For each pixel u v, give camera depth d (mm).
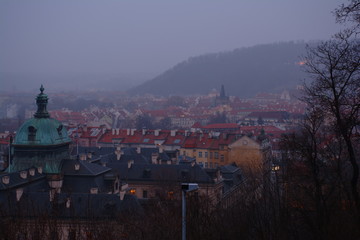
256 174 106938
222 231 55844
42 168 106562
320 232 51312
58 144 110562
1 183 89250
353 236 50250
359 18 45125
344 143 58125
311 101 52688
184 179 111438
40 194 88312
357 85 47969
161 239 56906
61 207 83875
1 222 56875
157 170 124812
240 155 182875
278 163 74875
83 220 76750
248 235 59562
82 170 105750
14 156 110438
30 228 56719
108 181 108250
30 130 110562
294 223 57500
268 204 64250
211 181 115812
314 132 54375
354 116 48625
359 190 58094
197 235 54438
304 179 58656
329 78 49156
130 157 146000
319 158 64250
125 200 87688
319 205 52469
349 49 47438
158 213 65562
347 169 66062
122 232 65000
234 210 68625
